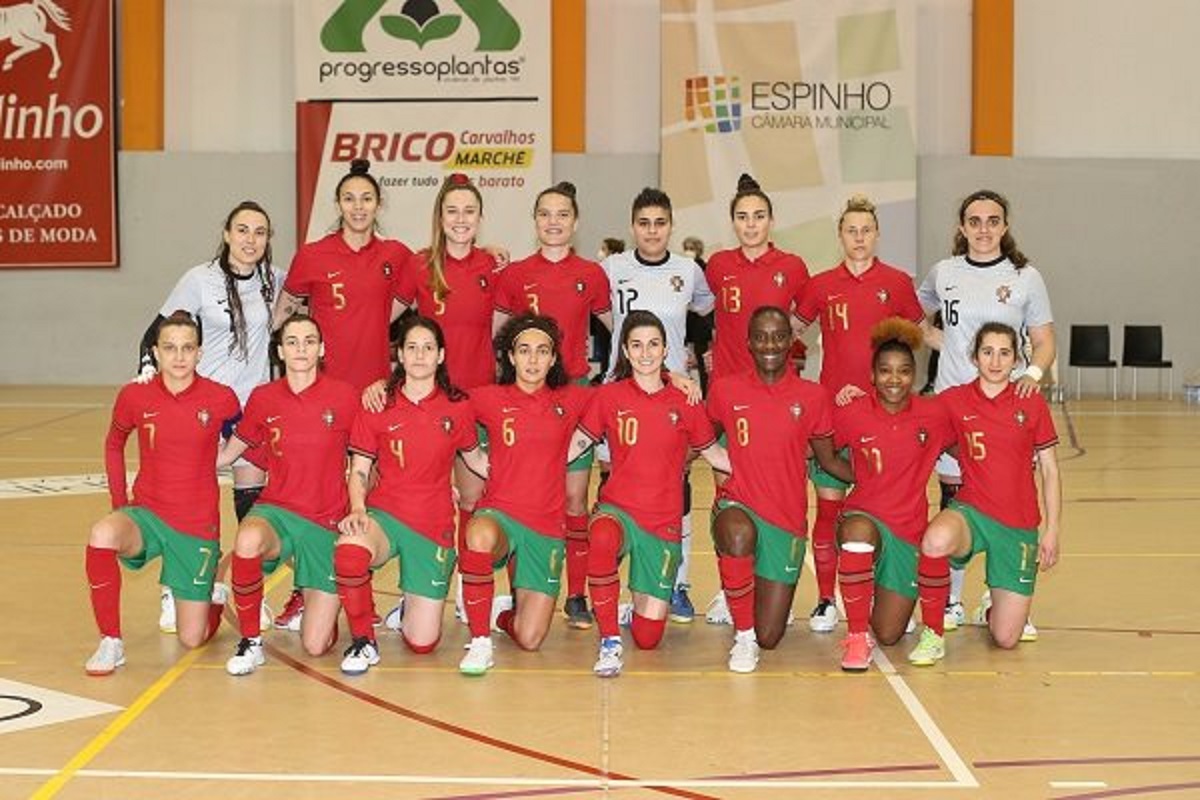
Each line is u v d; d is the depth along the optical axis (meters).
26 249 19.72
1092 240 19.58
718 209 19.11
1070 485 11.32
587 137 19.59
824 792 4.33
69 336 19.94
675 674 5.79
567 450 6.17
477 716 5.16
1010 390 6.18
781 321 6.08
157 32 19.45
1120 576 7.75
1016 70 19.47
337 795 4.29
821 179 19.00
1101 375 19.67
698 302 7.17
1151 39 19.39
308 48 19.11
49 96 19.47
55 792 4.30
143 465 6.07
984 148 19.34
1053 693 5.48
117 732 4.94
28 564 7.92
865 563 5.81
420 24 19.05
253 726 5.02
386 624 6.66
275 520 5.94
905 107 18.89
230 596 7.13
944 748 4.77
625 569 8.19
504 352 6.30
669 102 19.03
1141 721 5.10
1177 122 19.48
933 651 5.93
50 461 12.36
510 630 6.26
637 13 19.44
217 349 6.65
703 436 6.13
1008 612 6.16
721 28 18.95
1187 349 19.77
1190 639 6.37
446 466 6.09
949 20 19.42
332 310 6.77
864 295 6.90
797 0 18.88
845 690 5.54
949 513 6.08
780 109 18.97
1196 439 14.48
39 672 5.77
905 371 6.09
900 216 18.98
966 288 6.76
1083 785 4.40
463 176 6.83
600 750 4.75
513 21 19.03
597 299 6.93
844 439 6.23
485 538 5.82
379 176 19.19
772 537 6.10
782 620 6.19
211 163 19.64
